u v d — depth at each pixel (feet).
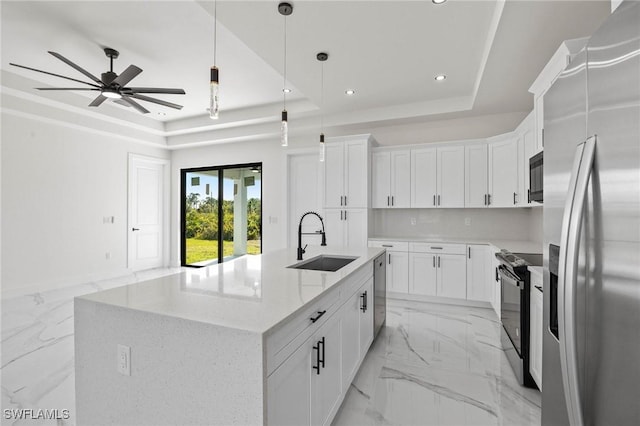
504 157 12.44
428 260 13.41
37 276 14.21
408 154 14.56
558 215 3.73
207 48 10.40
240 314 3.86
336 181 15.02
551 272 3.90
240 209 19.48
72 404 6.15
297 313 4.05
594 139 2.83
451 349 8.96
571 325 2.86
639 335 2.25
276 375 3.66
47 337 9.20
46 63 11.51
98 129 16.21
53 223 14.80
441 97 13.28
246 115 16.39
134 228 18.93
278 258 8.53
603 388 2.62
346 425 5.79
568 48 6.23
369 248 10.69
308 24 8.09
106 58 11.06
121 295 4.68
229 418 3.51
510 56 8.91
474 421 5.92
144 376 4.00
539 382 6.43
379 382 7.25
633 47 2.33
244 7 7.39
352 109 14.75
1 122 13.05
